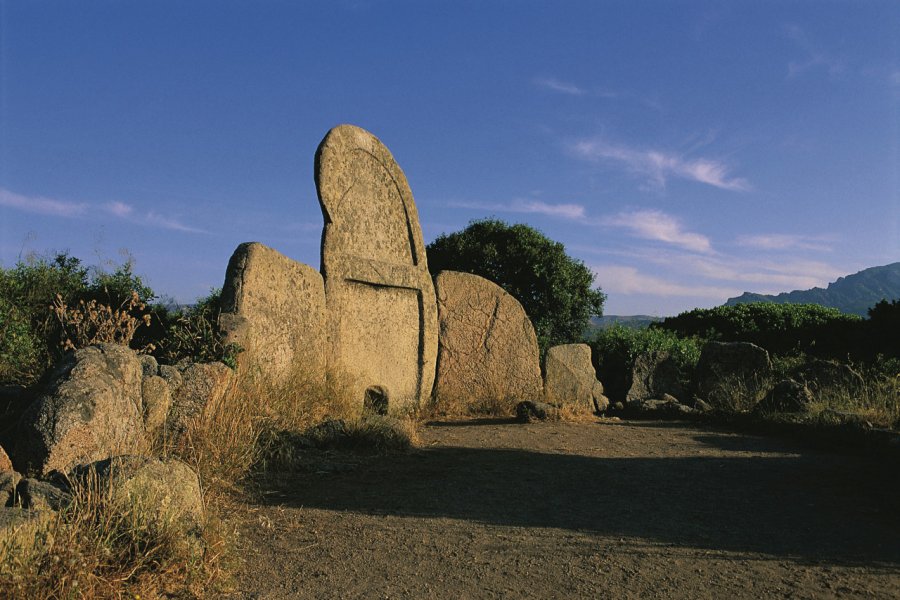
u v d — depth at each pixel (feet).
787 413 34.09
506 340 43.11
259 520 15.84
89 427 15.46
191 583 11.51
